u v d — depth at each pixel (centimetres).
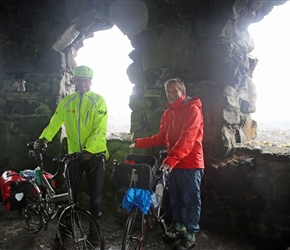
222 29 266
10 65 347
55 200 259
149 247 255
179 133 242
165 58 292
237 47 283
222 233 275
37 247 255
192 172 241
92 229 256
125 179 218
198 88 284
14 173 287
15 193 262
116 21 305
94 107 254
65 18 326
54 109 346
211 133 282
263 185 257
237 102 288
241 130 305
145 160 245
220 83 278
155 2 285
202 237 268
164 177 228
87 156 241
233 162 272
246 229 269
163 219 272
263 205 259
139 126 314
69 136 260
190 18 278
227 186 273
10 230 285
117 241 266
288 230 246
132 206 223
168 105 249
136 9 292
